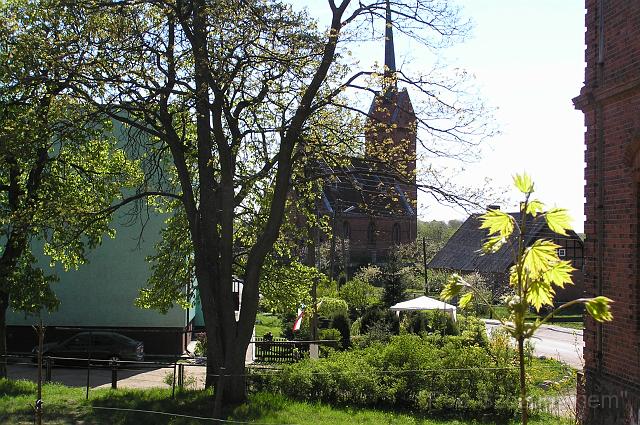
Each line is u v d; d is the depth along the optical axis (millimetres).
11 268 19062
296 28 14289
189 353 27781
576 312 48344
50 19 15195
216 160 15820
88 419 13102
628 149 9695
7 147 14898
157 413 13422
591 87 10812
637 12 9578
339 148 16234
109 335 25188
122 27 14555
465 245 67250
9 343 28141
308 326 30375
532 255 3873
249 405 14383
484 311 39812
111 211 16609
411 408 15828
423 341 18859
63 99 15164
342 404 15789
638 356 9453
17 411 13680
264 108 17344
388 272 43375
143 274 28344
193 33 14570
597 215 10648
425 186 14719
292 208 19406
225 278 15477
